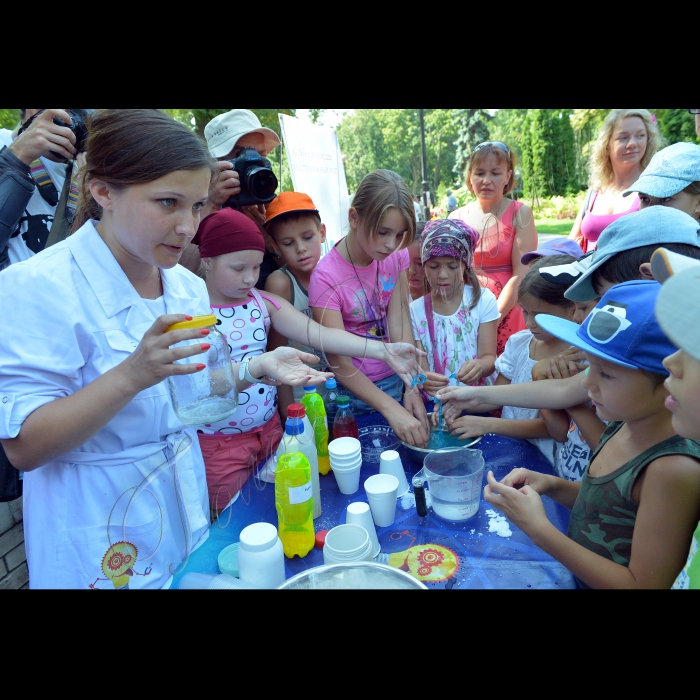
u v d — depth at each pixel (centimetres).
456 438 157
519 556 109
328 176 277
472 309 209
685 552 88
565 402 142
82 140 151
